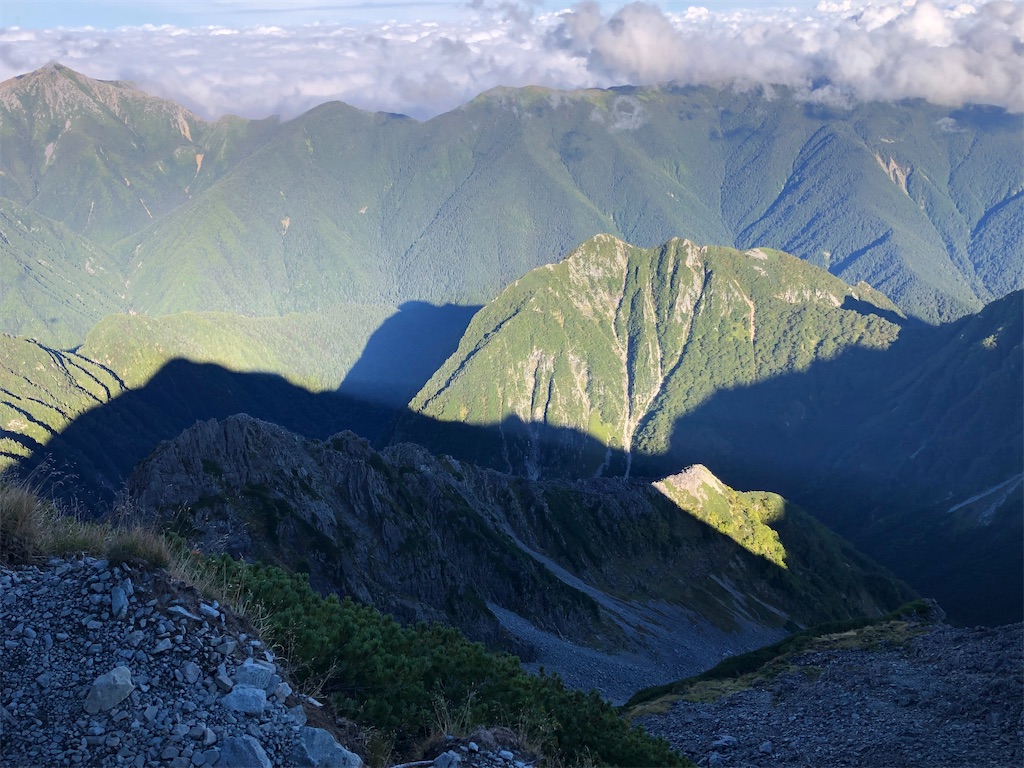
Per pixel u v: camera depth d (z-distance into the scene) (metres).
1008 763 40.66
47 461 21.22
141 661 16.84
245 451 110.69
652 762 29.83
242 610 20.03
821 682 62.22
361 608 26.88
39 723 15.58
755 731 53.00
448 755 19.34
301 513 109.44
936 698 52.53
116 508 23.11
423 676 24.92
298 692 19.02
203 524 95.38
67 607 17.50
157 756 15.51
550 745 25.52
